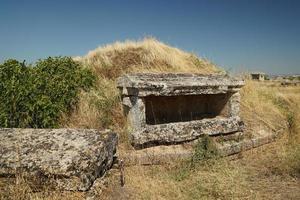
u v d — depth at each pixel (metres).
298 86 23.44
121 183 5.18
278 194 5.19
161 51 10.45
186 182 5.49
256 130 8.55
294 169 6.21
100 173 4.84
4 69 7.21
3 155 4.41
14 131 5.09
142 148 6.55
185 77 7.32
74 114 7.29
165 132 6.74
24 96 6.86
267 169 6.42
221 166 6.21
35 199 4.05
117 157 5.64
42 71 7.68
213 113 8.66
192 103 8.58
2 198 4.06
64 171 4.15
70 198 4.14
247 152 7.54
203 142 6.82
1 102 6.82
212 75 7.87
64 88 7.36
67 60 8.20
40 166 4.21
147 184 5.23
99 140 4.93
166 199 4.81
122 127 7.12
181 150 6.74
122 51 10.42
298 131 9.03
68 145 4.67
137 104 6.63
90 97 7.61
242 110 9.48
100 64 9.45
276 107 11.07
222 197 4.95
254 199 4.94
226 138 7.61
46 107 6.86
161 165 6.29
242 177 5.78
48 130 5.14
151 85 6.54
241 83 8.01
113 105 7.57
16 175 4.18
